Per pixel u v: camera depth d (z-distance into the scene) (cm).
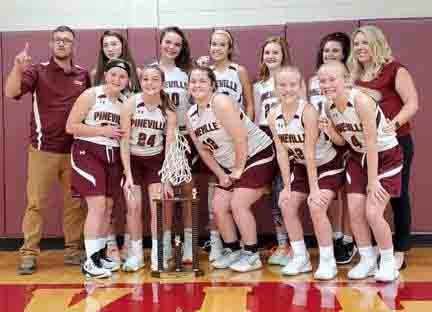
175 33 396
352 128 333
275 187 396
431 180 434
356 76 366
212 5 465
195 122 367
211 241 402
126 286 338
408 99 352
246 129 368
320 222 348
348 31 435
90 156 365
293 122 346
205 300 306
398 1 455
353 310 285
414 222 437
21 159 448
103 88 366
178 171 363
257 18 463
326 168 356
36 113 388
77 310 292
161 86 363
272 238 449
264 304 297
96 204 363
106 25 467
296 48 438
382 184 335
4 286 343
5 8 468
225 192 377
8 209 451
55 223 452
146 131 367
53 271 382
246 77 411
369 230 350
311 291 320
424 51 430
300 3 461
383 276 337
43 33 444
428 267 376
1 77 445
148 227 447
